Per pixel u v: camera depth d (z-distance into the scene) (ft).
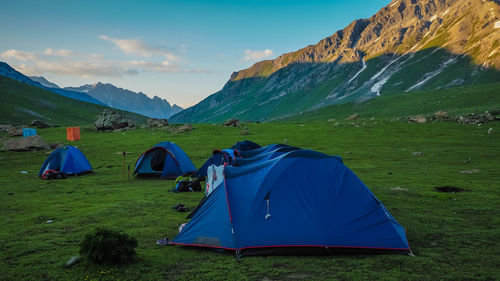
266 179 32.40
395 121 254.27
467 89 545.85
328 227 29.76
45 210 44.80
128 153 131.64
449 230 34.58
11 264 25.80
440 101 479.82
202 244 30.09
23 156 123.85
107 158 117.39
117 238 25.84
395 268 25.26
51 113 587.68
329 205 30.94
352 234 29.58
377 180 67.82
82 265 25.00
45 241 31.63
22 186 65.67
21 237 32.99
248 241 29.58
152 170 79.82
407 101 556.92
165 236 33.24
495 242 30.63
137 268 24.80
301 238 29.43
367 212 31.01
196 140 179.63
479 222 37.35
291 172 32.68
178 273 24.30
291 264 26.53
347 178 33.01
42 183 69.41
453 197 50.47
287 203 31.14
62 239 32.17
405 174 75.82
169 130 226.58
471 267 25.09
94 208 45.65
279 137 193.47
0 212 43.91
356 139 176.55
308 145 155.02
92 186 65.82
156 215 41.52
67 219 39.93
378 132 206.18
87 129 247.09
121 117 252.01
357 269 25.22
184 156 82.07
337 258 27.96
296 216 30.50
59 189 62.28
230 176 34.60
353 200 31.58
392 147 141.90
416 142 157.38
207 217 31.89
